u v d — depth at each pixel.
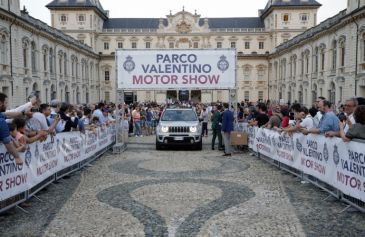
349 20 36.66
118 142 17.22
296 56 58.31
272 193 8.95
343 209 7.52
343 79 38.88
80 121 12.38
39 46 44.28
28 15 40.66
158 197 8.62
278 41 79.50
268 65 82.62
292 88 60.81
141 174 11.34
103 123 15.98
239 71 84.81
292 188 9.45
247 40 86.25
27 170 7.82
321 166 8.61
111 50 86.25
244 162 13.57
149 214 7.35
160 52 17.23
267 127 13.50
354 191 7.05
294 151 10.51
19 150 7.29
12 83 36.06
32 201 8.29
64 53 55.16
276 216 7.19
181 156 15.18
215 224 6.76
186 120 17.89
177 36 86.19
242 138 16.12
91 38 78.69
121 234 6.30
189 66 17.31
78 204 8.05
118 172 11.68
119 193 8.98
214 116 17.23
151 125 27.50
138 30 85.81
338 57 40.50
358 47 35.16
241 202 8.18
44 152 8.89
